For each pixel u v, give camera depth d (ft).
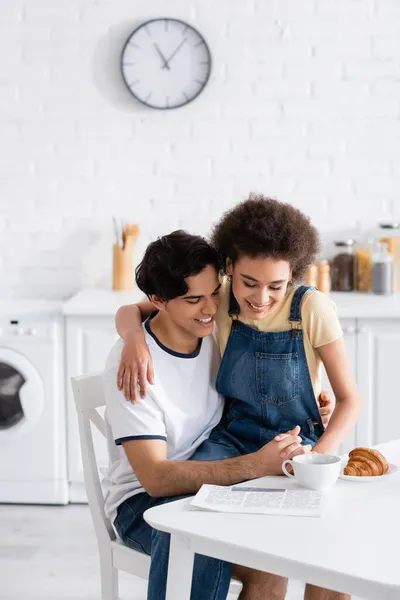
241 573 6.26
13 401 12.94
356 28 13.71
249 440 6.97
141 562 6.69
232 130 13.96
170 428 6.66
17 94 13.99
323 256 14.12
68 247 14.24
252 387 6.91
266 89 13.87
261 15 13.74
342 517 5.16
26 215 14.23
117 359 6.63
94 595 9.98
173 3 13.74
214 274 6.47
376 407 12.46
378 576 4.37
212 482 5.98
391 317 12.26
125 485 6.83
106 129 14.03
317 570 4.51
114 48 13.87
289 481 5.83
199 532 4.95
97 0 13.79
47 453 12.85
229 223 6.48
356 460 6.01
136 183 14.10
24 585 10.22
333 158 13.96
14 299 14.19
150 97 13.88
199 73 13.82
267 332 6.85
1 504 13.01
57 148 14.08
